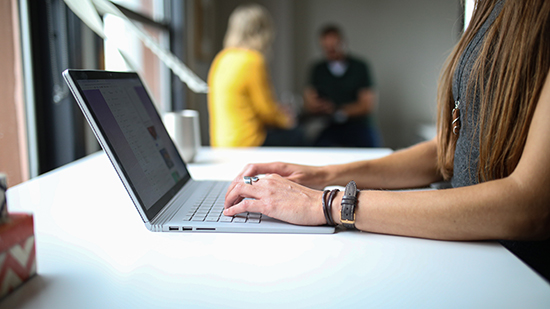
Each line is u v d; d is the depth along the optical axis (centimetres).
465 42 75
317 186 85
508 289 48
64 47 133
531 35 60
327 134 405
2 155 114
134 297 46
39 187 95
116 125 71
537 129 58
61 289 48
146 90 95
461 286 49
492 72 65
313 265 54
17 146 121
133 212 77
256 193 69
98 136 64
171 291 48
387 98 491
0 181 47
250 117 269
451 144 81
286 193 68
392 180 89
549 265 66
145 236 65
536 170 57
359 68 399
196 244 61
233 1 465
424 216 60
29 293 47
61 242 62
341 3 480
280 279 50
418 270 53
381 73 487
